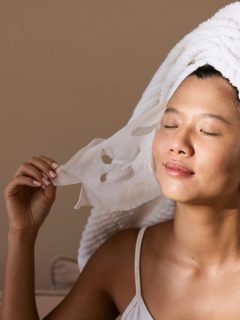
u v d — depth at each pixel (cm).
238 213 129
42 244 248
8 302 144
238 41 124
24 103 247
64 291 195
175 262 138
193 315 134
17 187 142
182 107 124
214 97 123
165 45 251
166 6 250
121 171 142
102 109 249
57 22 247
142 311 139
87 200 144
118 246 148
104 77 249
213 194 124
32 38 247
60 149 248
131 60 250
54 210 248
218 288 133
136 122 137
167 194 124
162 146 125
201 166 122
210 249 133
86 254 158
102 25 249
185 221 133
